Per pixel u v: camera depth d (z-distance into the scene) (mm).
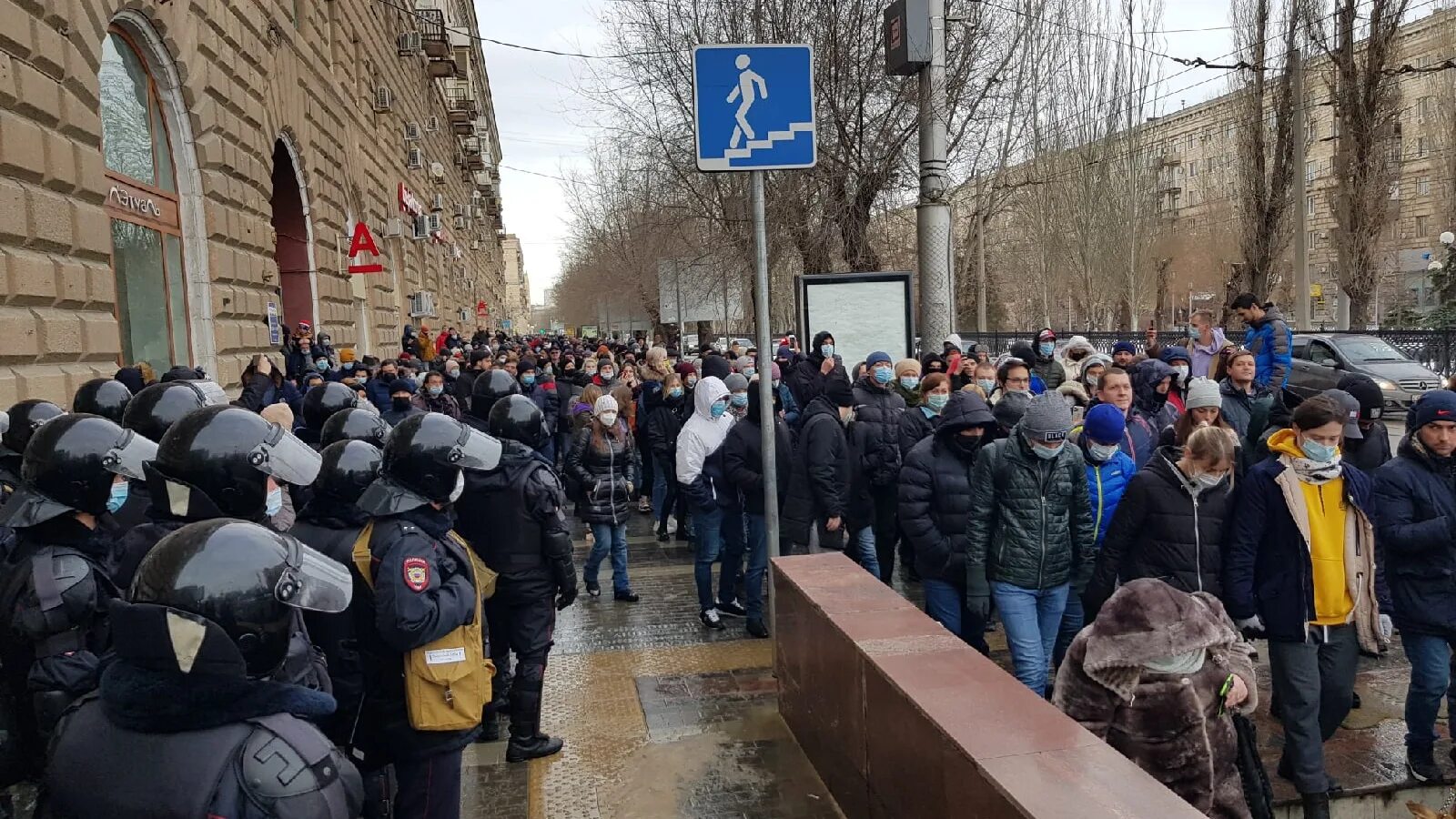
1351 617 3920
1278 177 24109
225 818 1514
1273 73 24062
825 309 10125
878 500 6793
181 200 10867
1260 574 4008
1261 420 6137
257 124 13203
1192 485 4031
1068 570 4535
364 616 3018
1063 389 7094
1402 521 4059
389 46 25109
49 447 2795
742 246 16578
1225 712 3191
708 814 3811
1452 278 33625
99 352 8203
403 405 8750
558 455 12617
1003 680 3041
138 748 1559
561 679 5508
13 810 2963
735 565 6762
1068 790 2238
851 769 3564
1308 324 20219
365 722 3102
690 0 14633
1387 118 24703
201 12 11094
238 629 1609
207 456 2412
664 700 5105
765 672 5535
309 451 2604
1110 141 31578
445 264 38312
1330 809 4012
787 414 8891
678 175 16703
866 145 13078
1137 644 3010
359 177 20609
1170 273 46812
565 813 3908
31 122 7312
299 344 13547
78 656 2680
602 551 7254
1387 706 4949
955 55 12234
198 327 11023
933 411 6723
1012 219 44969
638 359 16734
